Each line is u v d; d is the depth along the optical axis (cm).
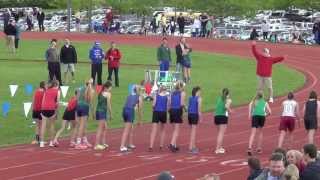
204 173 3089
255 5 11756
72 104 3594
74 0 12600
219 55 8206
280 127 3522
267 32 10212
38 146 3644
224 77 6281
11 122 4200
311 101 3475
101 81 5381
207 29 10606
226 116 3462
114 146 3659
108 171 3128
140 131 4034
